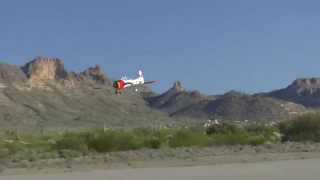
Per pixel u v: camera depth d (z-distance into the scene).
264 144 74.81
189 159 52.66
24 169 44.19
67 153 59.97
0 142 70.38
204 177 35.94
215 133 90.19
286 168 41.16
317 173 37.09
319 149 63.56
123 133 73.50
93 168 44.38
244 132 90.62
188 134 77.19
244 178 35.03
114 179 35.19
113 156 56.81
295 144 72.31
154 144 72.69
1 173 40.97
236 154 58.28
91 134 69.25
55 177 36.78
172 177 36.12
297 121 87.62
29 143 76.38
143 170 41.44
